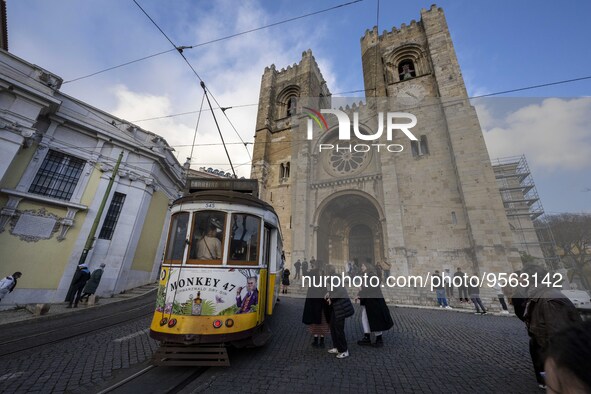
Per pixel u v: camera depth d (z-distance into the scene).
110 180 14.62
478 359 5.26
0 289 10.15
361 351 5.82
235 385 4.20
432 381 4.29
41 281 12.64
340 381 4.31
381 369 4.80
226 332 4.83
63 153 14.11
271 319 9.09
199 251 5.32
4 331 7.72
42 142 13.32
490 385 4.11
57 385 4.31
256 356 5.52
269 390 4.02
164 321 4.82
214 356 4.73
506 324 7.55
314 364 5.06
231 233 5.54
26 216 12.65
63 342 6.62
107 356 5.64
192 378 4.53
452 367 4.86
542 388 3.94
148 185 17.53
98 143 15.38
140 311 11.05
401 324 7.91
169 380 4.40
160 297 5.07
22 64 12.53
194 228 5.49
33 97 12.54
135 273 16.91
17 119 12.07
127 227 15.90
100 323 8.78
